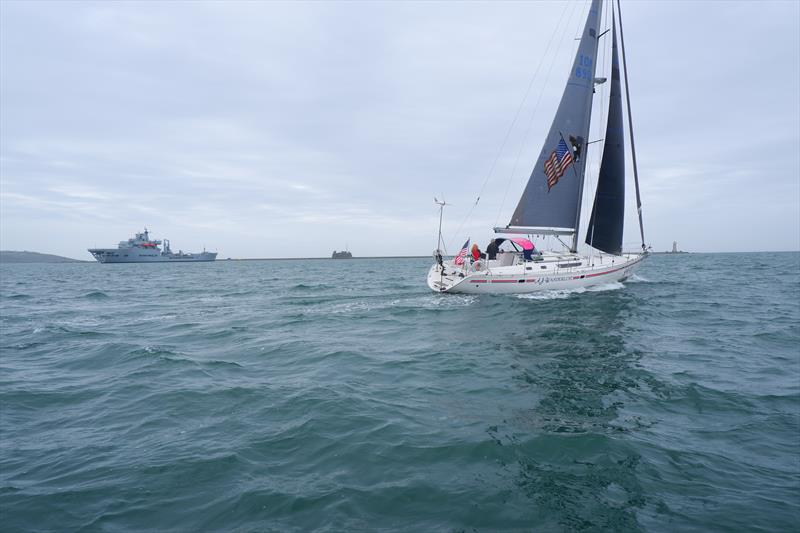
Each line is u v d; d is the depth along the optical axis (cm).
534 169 1822
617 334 1052
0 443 496
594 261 1842
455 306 1517
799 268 4278
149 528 335
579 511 349
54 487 396
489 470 416
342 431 512
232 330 1238
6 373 809
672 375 725
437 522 337
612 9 1744
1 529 333
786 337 1015
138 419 566
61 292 2806
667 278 2853
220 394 658
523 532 323
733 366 779
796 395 623
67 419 570
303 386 694
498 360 838
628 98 1928
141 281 4178
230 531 330
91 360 907
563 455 446
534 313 1330
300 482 400
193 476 413
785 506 353
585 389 660
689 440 479
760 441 476
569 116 1819
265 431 518
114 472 422
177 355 919
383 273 4900
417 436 496
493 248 1825
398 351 935
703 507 354
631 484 389
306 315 1490
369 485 393
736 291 2012
